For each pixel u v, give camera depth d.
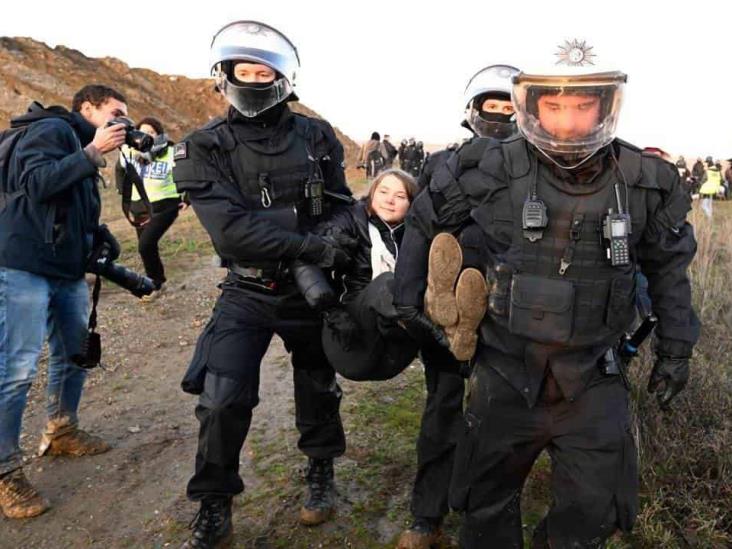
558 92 1.81
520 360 2.02
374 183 2.92
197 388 2.63
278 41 2.48
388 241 2.92
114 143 2.98
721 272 6.33
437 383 2.62
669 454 3.13
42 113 3.14
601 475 1.97
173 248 9.55
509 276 1.97
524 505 2.98
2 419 3.03
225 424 2.54
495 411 2.08
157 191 6.31
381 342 2.48
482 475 2.14
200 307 6.57
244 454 3.60
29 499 3.09
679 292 2.03
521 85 1.86
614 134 1.85
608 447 1.98
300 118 2.72
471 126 3.08
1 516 3.09
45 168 2.91
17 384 3.04
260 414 4.11
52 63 48.81
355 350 2.51
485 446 2.11
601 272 1.92
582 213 1.90
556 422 2.03
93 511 3.13
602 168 1.93
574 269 1.92
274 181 2.55
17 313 3.02
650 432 3.25
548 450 2.13
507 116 3.00
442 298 2.04
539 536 2.26
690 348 2.06
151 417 4.14
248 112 2.50
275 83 2.47
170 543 2.88
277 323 2.67
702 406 3.45
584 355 1.98
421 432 2.69
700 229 7.84
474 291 2.01
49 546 2.89
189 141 2.51
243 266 2.63
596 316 1.94
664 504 2.87
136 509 3.14
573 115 1.83
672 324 2.05
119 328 5.93
